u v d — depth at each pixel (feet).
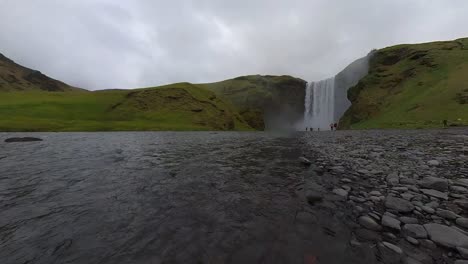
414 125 175.73
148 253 13.73
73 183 29.09
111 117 323.37
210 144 82.53
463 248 13.12
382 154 46.88
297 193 24.30
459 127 141.28
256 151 59.62
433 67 274.36
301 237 15.24
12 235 15.92
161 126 284.82
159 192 25.38
